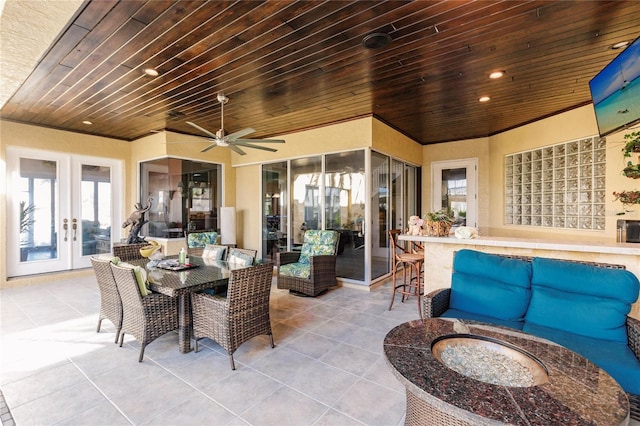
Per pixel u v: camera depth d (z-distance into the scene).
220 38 2.64
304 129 5.64
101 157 6.12
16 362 2.59
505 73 3.36
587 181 4.18
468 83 3.62
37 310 3.87
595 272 2.17
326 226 5.43
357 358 2.66
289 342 2.98
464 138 6.39
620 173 3.67
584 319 2.07
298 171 5.83
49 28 2.46
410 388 1.21
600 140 4.00
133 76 3.40
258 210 6.48
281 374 2.40
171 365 2.55
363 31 2.54
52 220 5.63
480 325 1.83
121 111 4.65
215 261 3.86
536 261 2.45
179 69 3.23
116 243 5.55
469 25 2.46
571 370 1.32
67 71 3.28
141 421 1.87
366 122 4.85
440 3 2.19
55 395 2.13
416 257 3.95
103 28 2.47
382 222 5.41
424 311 2.44
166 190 5.81
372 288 4.99
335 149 5.21
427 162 6.86
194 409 1.98
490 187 6.05
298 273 4.56
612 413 1.03
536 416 1.02
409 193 6.53
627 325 1.96
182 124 5.38
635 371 1.65
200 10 2.26
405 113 4.79
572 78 3.49
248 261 3.59
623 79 2.56
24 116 4.94
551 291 2.29
